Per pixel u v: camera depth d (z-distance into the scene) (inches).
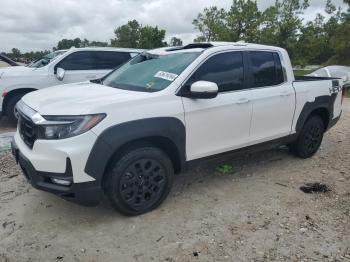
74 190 136.0
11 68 334.6
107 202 167.6
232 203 169.5
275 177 201.8
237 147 184.4
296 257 130.4
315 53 1082.7
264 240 140.1
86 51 346.0
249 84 187.6
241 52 186.1
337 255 132.0
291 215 159.2
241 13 1030.4
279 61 205.2
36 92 176.1
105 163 138.4
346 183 195.6
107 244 136.4
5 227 146.2
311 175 205.9
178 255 130.6
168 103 154.3
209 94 153.9
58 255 129.7
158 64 180.1
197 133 164.9
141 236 141.6
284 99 201.9
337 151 253.4
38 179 140.9
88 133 134.3
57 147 133.5
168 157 159.0
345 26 943.7
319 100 225.5
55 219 152.8
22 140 154.5
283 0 1040.8
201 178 198.1
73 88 174.7
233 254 131.5
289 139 214.5
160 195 160.1
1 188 180.9
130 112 143.9
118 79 184.7
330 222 153.9
